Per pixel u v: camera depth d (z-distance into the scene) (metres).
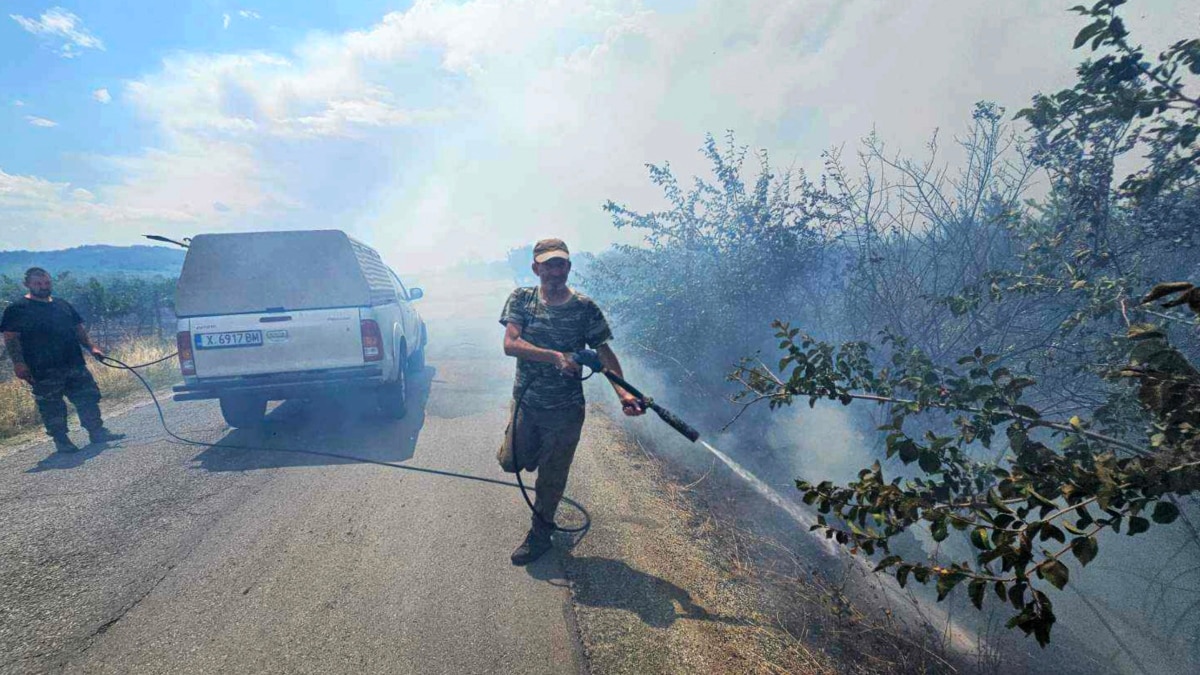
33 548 3.34
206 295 5.40
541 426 3.01
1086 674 2.64
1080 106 2.25
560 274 2.96
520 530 3.49
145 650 2.47
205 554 3.24
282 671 2.35
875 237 4.07
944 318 3.75
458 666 2.37
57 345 5.03
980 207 3.63
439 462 4.66
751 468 4.68
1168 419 1.52
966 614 3.05
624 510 3.73
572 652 2.45
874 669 2.43
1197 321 2.13
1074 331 2.97
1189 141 2.14
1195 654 2.64
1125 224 2.93
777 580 3.06
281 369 5.24
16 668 2.37
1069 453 1.74
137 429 5.80
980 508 1.70
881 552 3.47
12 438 5.68
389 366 5.62
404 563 3.12
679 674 2.32
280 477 4.39
